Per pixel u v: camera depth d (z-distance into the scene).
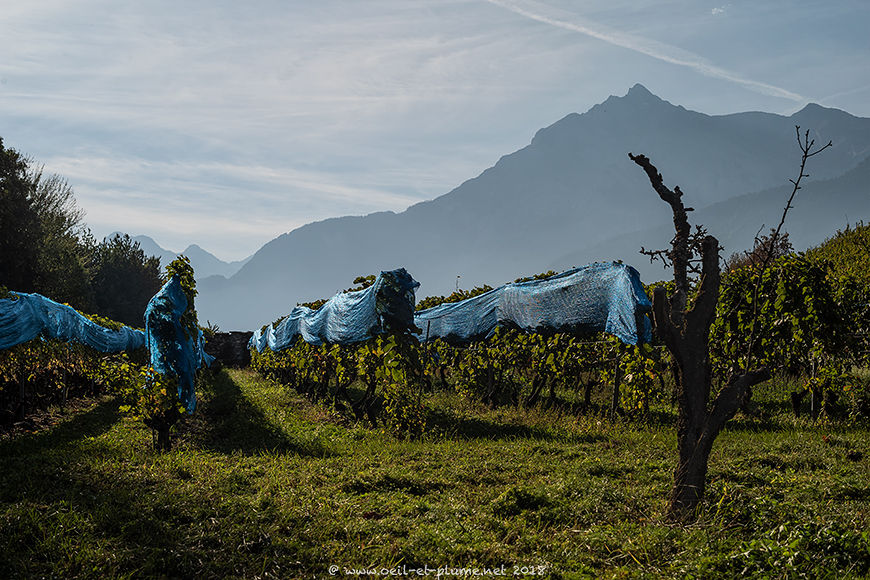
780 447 11.06
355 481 8.70
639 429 14.02
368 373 16.38
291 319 26.75
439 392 22.17
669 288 15.46
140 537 6.38
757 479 8.56
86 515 6.88
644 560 5.90
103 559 5.80
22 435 13.66
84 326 21.03
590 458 10.46
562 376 18.06
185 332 13.63
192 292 14.45
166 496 7.56
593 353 16.81
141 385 11.95
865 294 14.73
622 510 7.38
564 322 16.75
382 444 12.82
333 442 13.13
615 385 15.09
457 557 6.08
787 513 6.76
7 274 43.00
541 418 15.73
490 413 17.06
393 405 14.66
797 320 13.55
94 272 63.91
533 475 9.35
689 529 6.54
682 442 7.28
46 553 5.95
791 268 13.66
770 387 18.27
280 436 13.71
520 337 18.81
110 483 8.23
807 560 5.51
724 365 15.03
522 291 18.66
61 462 9.37
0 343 14.32
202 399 22.70
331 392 23.67
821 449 10.75
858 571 5.44
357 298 16.94
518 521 7.06
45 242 47.44
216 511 7.11
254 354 41.53
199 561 5.84
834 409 13.84
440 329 21.83
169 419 12.10
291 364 26.84
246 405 19.69
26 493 7.63
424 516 7.22
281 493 7.98
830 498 7.71
